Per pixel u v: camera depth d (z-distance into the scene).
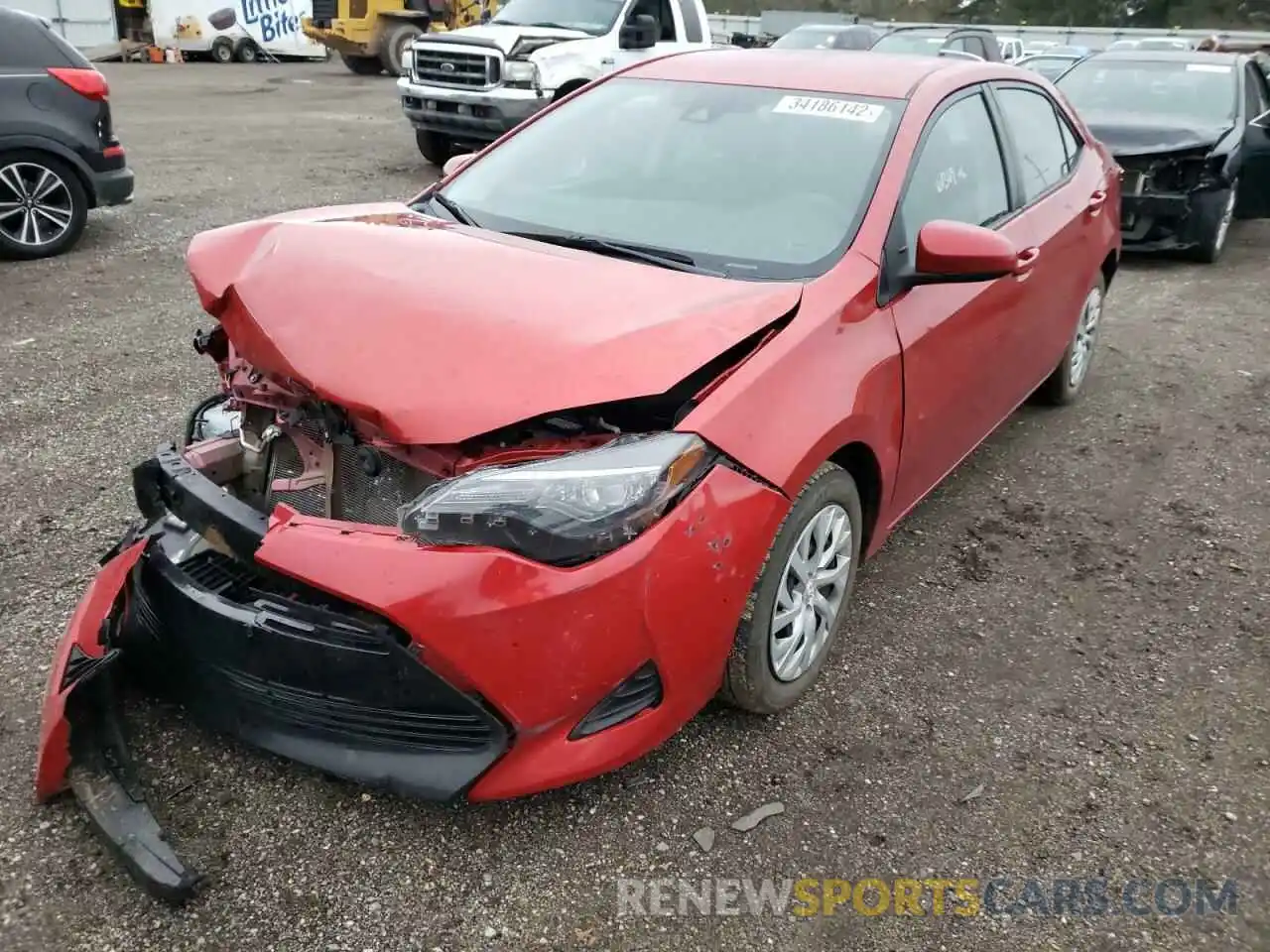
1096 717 3.07
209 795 2.57
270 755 2.71
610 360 2.32
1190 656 3.40
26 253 7.41
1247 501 4.53
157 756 2.68
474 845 2.49
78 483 4.11
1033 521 4.29
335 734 2.42
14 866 2.35
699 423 2.42
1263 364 6.33
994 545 4.07
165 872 2.26
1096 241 5.00
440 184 3.75
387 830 2.51
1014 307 3.96
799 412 2.63
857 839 2.57
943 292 3.39
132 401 4.96
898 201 3.20
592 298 2.56
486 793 2.32
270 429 2.70
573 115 3.85
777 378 2.61
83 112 7.50
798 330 2.72
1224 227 8.73
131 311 6.35
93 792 2.42
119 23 23.98
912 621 3.53
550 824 2.56
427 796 2.32
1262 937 2.35
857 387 2.83
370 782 2.37
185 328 6.07
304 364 2.35
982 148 3.92
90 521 3.83
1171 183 8.36
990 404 4.05
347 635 2.30
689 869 2.46
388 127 14.49
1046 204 4.40
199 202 9.22
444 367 2.29
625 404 2.40
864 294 2.97
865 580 3.78
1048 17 43.28
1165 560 4.01
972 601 3.67
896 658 3.31
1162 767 2.88
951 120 3.68
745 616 2.66
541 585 2.19
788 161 3.36
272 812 2.54
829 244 3.06
